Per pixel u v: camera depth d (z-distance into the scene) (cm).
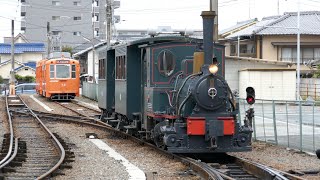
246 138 1268
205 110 1220
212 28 1230
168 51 1350
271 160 1287
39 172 1095
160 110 1332
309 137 1417
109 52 1941
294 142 1480
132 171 1105
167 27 1599
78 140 1712
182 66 1334
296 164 1220
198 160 1188
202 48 1320
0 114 2744
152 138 1424
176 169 1142
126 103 1562
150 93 1356
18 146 1472
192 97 1209
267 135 1634
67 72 3925
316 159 1300
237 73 3928
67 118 2531
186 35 1555
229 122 1226
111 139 1747
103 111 2108
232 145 1252
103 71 2036
